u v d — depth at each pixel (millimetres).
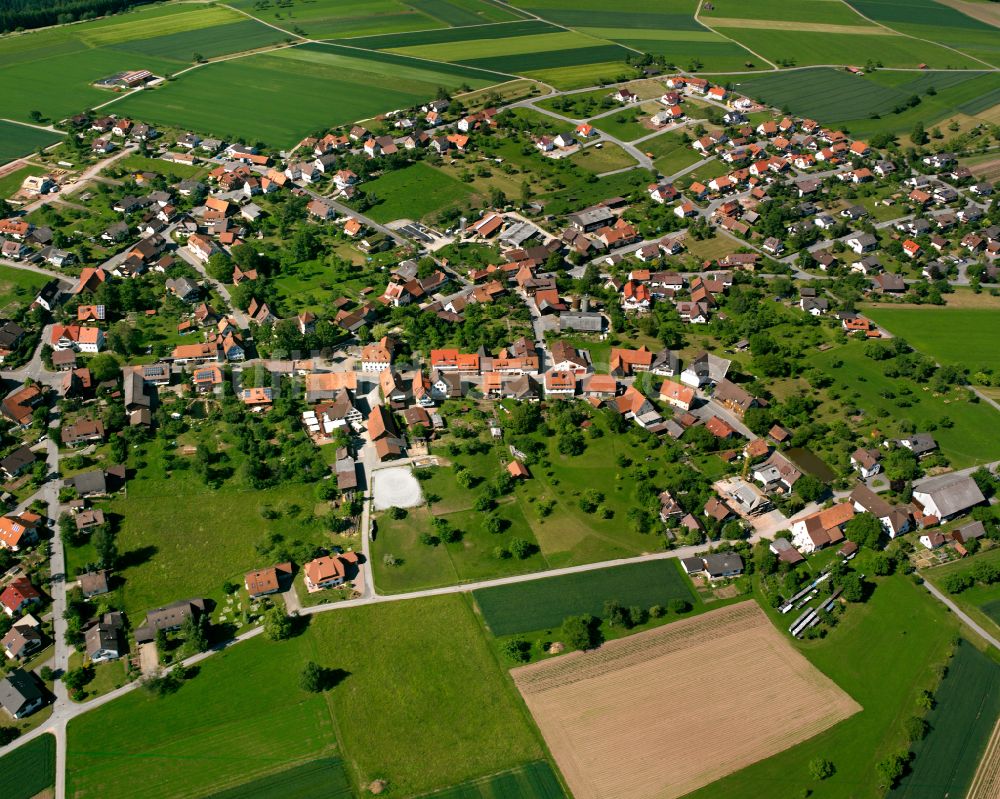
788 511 185500
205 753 139000
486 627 160500
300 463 194875
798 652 157125
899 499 188500
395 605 164250
